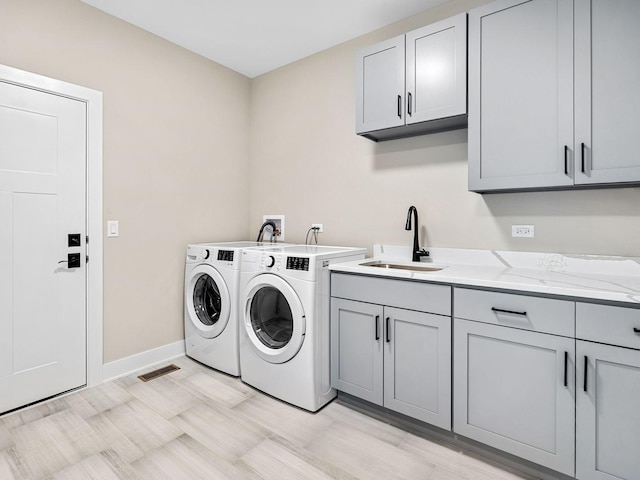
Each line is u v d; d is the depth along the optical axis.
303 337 2.03
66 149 2.17
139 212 2.56
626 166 1.50
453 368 1.68
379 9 2.34
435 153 2.33
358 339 2.00
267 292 2.30
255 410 2.05
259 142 3.36
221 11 2.36
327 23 2.50
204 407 2.07
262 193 3.34
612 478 1.31
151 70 2.62
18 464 1.57
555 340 1.41
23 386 2.03
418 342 1.78
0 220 1.93
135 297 2.55
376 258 2.56
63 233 2.17
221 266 2.50
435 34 1.99
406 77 2.09
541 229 1.98
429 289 1.74
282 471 1.55
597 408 1.33
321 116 2.90
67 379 2.20
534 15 1.68
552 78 1.65
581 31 1.58
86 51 2.26
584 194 1.86
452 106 1.93
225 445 1.73
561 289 1.38
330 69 2.84
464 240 2.23
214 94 3.08
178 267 2.83
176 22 2.49
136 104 2.53
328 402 2.15
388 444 1.75
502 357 1.54
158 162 2.67
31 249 2.04
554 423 1.43
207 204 3.04
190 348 2.78
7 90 1.94
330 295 2.13
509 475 1.54
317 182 2.93
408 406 1.82
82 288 2.26
